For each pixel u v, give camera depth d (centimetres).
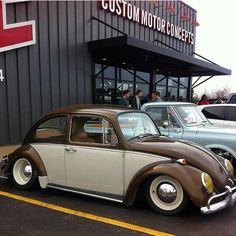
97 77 1293
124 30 1405
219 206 409
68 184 508
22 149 553
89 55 1220
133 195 446
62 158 507
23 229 397
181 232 387
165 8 1703
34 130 550
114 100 1422
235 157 626
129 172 450
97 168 475
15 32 948
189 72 1841
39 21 1021
